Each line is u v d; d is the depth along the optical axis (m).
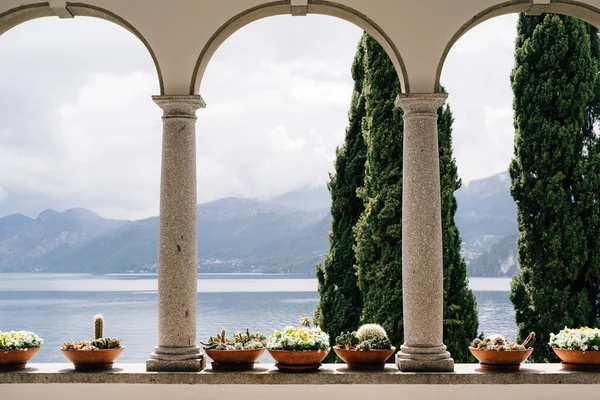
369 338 9.57
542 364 9.84
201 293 42.12
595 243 12.67
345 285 14.45
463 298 13.05
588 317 12.66
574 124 12.73
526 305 13.00
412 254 9.33
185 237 9.37
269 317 26.42
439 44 9.45
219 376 9.07
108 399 9.08
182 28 9.49
